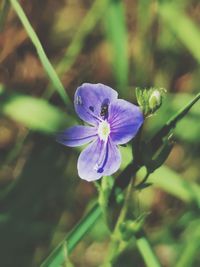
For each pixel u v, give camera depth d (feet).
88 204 0.53
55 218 0.53
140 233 0.40
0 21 0.50
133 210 0.54
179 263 0.45
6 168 0.55
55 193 0.53
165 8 0.56
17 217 0.50
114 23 0.53
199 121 0.55
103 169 0.33
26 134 0.54
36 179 0.52
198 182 0.56
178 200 0.56
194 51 0.55
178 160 0.57
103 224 0.52
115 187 0.36
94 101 0.33
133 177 0.35
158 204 0.55
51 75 0.38
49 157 0.53
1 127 0.57
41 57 0.38
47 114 0.50
